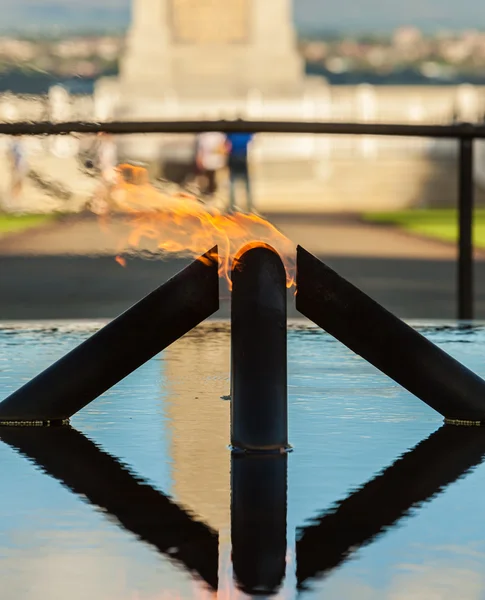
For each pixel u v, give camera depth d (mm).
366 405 5473
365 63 142250
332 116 63656
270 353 4551
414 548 3314
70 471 4211
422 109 62812
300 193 53125
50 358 6789
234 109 63656
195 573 3107
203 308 4973
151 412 5305
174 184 6637
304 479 4102
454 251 24281
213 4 69875
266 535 3438
